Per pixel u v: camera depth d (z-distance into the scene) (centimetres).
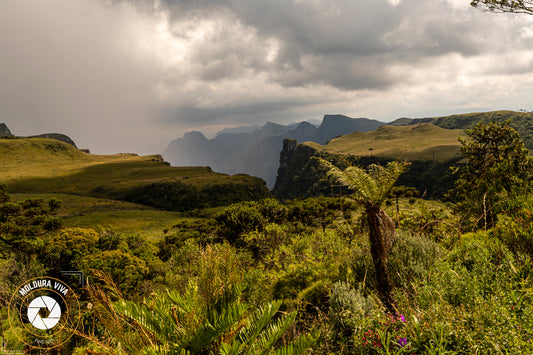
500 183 516
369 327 212
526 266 243
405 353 179
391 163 387
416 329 186
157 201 11688
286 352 151
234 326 162
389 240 408
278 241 1324
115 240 1784
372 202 376
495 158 1367
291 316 159
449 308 199
